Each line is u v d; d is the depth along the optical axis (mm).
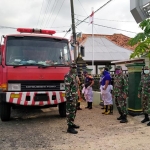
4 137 5758
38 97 7051
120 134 5844
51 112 9258
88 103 10086
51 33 8438
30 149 4836
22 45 7379
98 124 7008
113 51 28297
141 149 4695
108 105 8641
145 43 8914
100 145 5000
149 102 6785
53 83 7266
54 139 5531
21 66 7031
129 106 8211
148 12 7590
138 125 6730
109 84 8523
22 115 8711
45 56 7465
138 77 7914
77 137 5660
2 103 7328
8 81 6879
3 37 7336
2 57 7113
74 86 6086
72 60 7875
